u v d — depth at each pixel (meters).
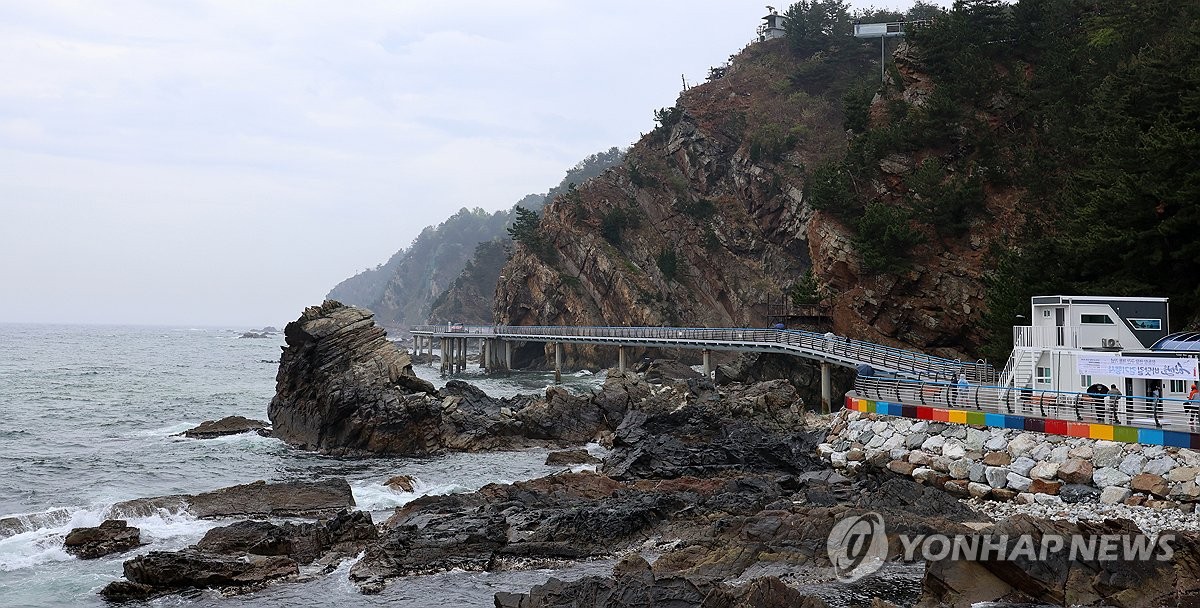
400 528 27.28
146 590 23.38
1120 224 42.41
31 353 167.75
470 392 58.16
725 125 133.75
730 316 119.50
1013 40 81.00
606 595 19.34
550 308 125.69
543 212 137.12
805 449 41.06
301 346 53.59
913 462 33.25
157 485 38.97
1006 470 30.11
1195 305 39.59
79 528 27.75
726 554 23.92
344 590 23.83
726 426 46.56
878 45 138.62
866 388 41.91
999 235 65.69
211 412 68.38
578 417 55.47
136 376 107.06
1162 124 42.69
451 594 23.33
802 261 117.94
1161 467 26.56
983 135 72.00
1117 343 34.78
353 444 49.31
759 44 154.50
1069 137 64.75
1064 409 30.50
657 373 89.38
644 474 37.69
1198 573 19.36
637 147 145.38
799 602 17.80
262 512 32.28
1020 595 20.23
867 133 80.12
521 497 32.06
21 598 23.30
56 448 48.41
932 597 20.61
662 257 121.69
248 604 22.89
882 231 68.88
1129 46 66.62
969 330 64.56
